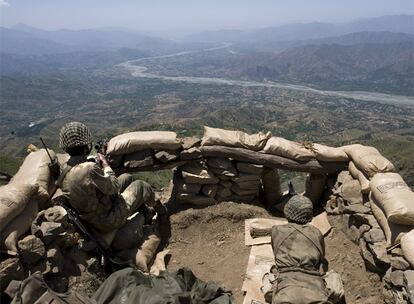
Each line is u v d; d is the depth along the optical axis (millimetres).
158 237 4910
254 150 5480
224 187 5711
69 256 3807
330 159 5348
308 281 3426
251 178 5598
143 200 4820
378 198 4176
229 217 5477
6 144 150250
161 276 3666
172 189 5973
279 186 5969
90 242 4031
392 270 3717
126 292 3301
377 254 3977
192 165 5570
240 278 4477
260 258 4656
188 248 5133
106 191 3926
